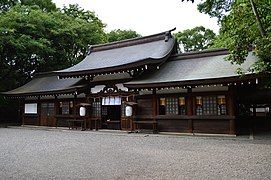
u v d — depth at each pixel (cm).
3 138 1234
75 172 561
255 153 768
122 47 2038
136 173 548
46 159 711
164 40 1838
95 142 1074
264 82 1138
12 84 2642
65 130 1684
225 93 1251
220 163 637
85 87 1702
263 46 766
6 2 2603
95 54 2112
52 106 1953
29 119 2106
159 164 637
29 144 1020
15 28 2259
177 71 1479
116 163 652
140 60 1429
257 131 1505
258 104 1991
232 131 1221
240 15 868
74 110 1805
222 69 1299
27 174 545
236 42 879
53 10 2980
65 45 2680
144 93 1497
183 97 1371
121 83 1606
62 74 1719
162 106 1438
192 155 754
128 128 1527
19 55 2314
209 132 1286
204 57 1566
